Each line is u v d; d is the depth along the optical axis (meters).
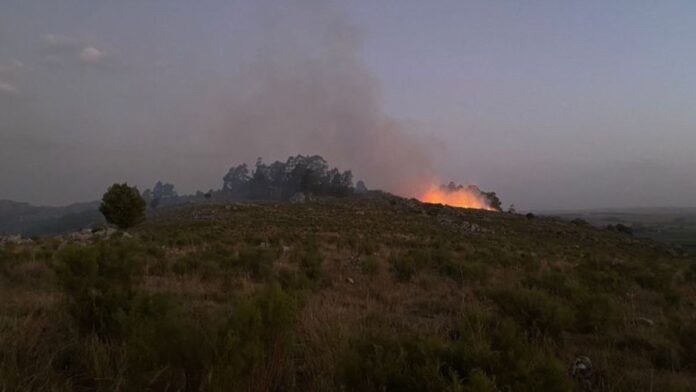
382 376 4.31
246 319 4.86
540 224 89.56
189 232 41.22
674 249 70.75
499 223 87.06
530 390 4.22
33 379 4.43
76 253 7.50
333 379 4.80
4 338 5.32
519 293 7.91
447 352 4.68
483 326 5.75
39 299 8.80
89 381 4.79
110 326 6.21
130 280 8.02
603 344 7.61
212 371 4.25
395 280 14.51
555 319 7.39
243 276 13.22
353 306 9.86
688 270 20.58
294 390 4.81
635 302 12.38
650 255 51.56
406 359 4.62
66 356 5.48
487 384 3.85
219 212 94.56
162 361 4.59
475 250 29.92
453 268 15.29
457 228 74.94
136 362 4.52
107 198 45.12
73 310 6.50
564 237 73.00
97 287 6.91
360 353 4.75
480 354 4.58
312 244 27.53
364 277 14.57
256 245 27.33
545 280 11.70
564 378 4.39
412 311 9.87
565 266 22.45
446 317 8.98
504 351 4.93
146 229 54.81
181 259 14.79
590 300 8.61
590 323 8.23
